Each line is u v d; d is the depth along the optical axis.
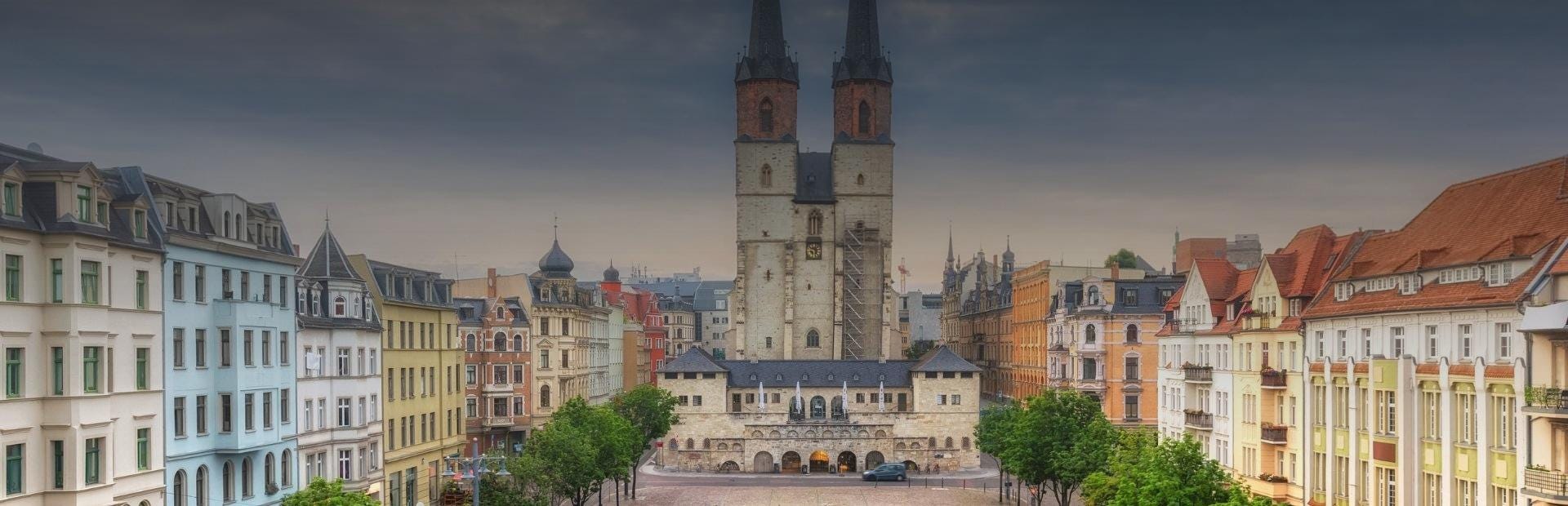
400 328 115.19
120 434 72.31
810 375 196.50
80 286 68.88
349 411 102.00
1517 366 60.19
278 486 89.81
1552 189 66.06
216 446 83.25
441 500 86.50
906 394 195.12
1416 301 71.12
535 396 174.12
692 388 191.00
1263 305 93.25
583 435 116.19
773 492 157.50
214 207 84.81
